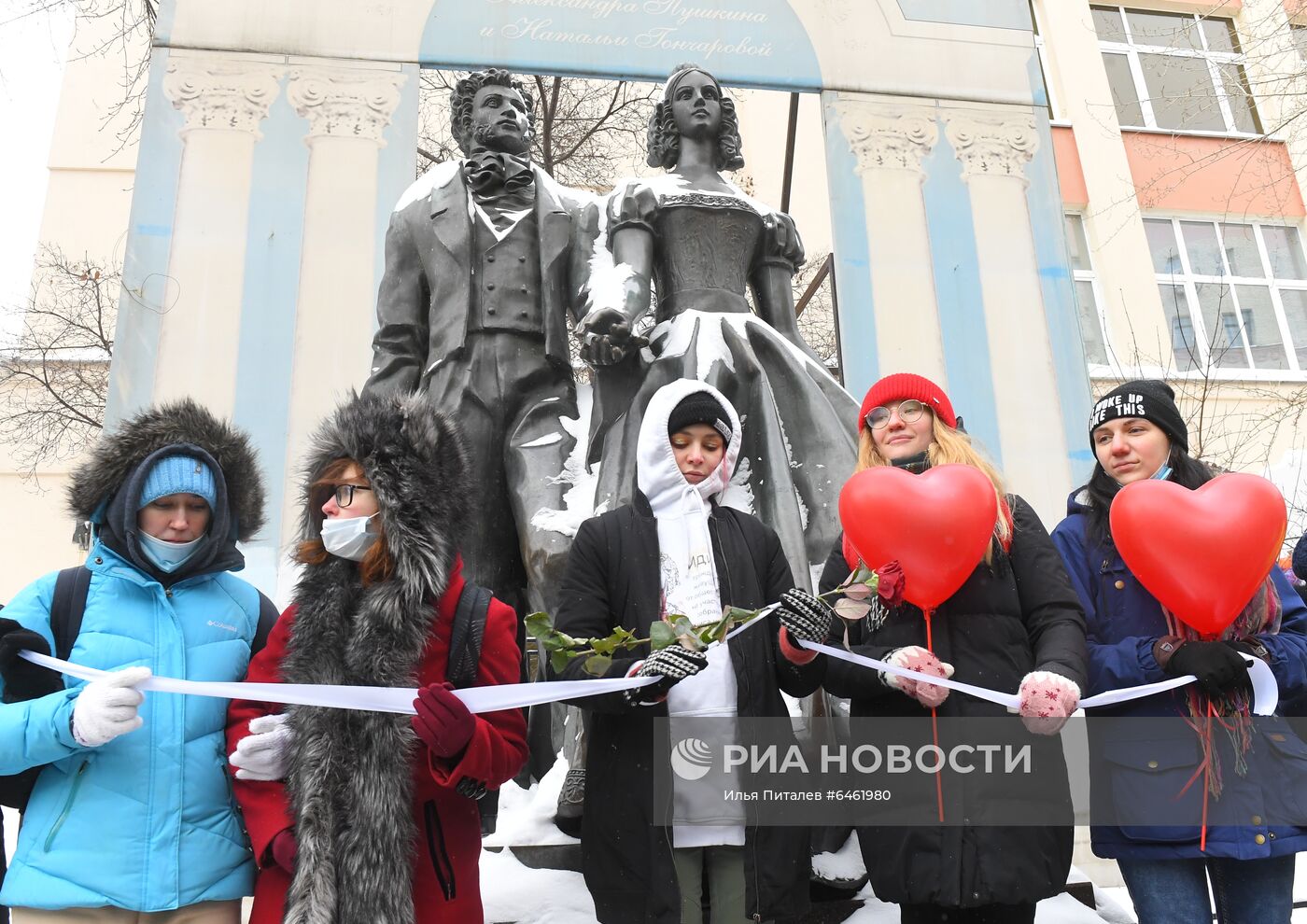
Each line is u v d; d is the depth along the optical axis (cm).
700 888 226
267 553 492
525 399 441
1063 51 1243
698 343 427
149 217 534
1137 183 1201
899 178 617
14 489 1067
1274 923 220
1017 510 235
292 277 539
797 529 393
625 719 222
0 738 188
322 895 180
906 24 645
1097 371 1105
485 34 597
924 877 204
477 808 208
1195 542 216
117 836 196
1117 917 321
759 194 1198
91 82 1190
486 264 452
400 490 206
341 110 571
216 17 572
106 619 210
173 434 222
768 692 227
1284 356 1195
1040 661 212
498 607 216
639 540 239
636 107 1149
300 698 189
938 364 585
